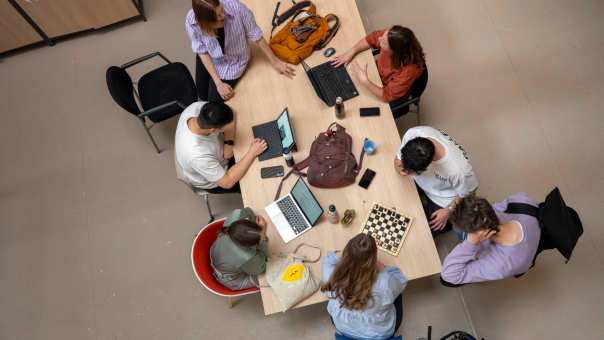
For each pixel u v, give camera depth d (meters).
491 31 3.73
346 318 2.18
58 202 3.61
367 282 1.98
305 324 3.03
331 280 2.04
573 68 3.50
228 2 2.62
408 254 2.30
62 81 4.04
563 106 3.39
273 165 2.60
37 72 4.10
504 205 2.24
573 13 3.67
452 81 3.61
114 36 4.14
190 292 3.22
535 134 3.34
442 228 2.53
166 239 3.40
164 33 4.11
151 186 3.58
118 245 3.42
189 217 3.45
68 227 3.52
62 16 3.89
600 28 3.59
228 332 3.08
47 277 3.37
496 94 3.52
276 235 2.43
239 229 2.18
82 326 3.21
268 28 3.00
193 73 3.90
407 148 2.10
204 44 2.83
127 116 3.84
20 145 3.84
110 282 3.31
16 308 3.29
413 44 2.50
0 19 3.77
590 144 3.25
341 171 2.46
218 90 2.82
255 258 2.28
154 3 4.22
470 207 1.96
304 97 2.76
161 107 3.08
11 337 3.21
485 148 3.36
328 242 2.38
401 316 2.44
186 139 2.52
